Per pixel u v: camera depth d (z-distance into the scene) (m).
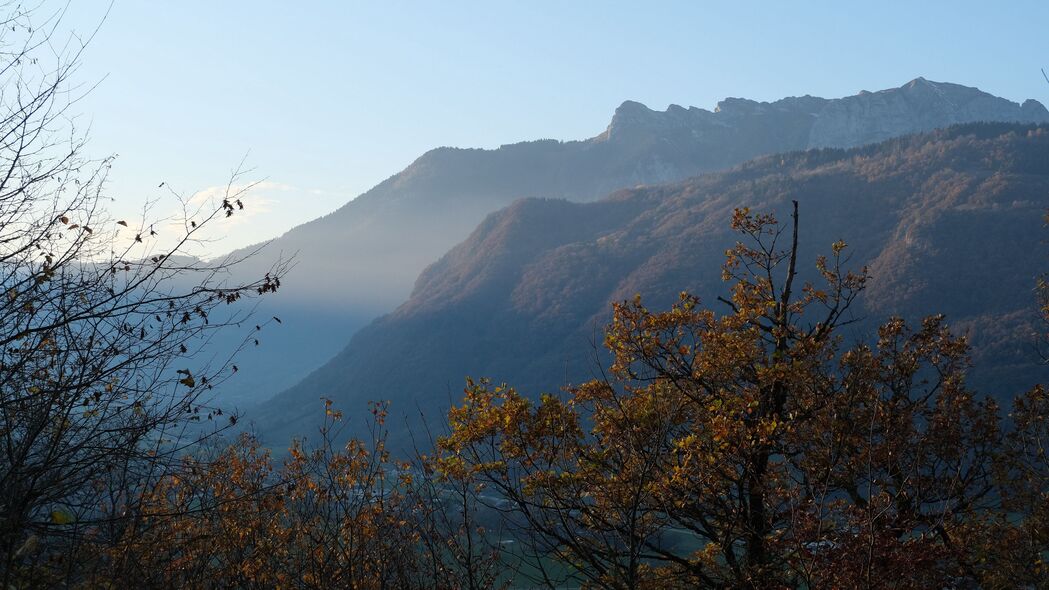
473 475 10.02
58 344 7.38
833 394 12.62
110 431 7.37
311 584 9.55
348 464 10.60
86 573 7.93
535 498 10.19
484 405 10.92
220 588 10.17
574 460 10.88
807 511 9.74
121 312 7.22
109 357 7.30
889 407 12.52
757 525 11.45
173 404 7.61
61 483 7.43
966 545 11.77
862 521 9.34
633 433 10.50
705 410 12.17
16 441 7.37
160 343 7.36
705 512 11.78
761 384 12.36
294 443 11.23
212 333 7.98
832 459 11.07
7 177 7.21
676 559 11.51
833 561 9.02
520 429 10.62
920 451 12.02
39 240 7.26
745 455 11.37
